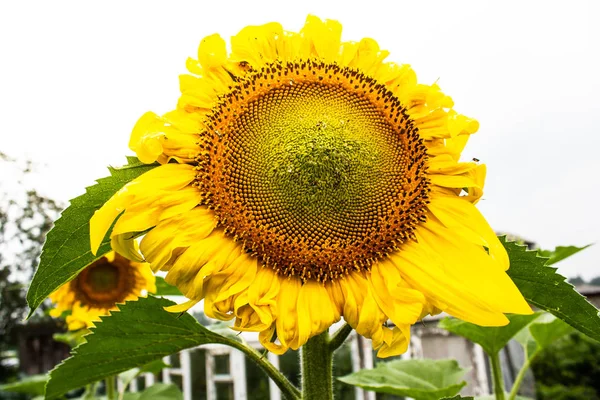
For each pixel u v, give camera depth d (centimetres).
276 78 53
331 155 51
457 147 51
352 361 180
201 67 52
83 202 48
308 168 50
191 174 49
